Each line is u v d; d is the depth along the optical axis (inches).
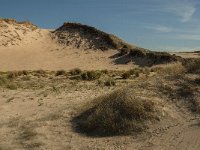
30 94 944.3
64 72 1996.8
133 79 1331.2
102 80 1312.7
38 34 4640.8
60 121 575.8
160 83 647.1
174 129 490.9
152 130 494.0
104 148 447.8
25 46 4207.7
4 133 524.7
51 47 4247.0
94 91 925.2
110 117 520.7
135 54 3265.3
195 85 631.8
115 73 1914.4
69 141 481.1
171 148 432.1
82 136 501.7
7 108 732.7
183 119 525.7
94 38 4274.1
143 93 605.3
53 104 735.7
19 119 611.5
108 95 612.1
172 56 2844.5
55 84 1230.9
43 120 591.5
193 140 450.9
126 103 534.3
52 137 498.3
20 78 1656.0
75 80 1422.2
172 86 630.5
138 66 2972.4
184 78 665.6
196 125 499.2
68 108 658.2
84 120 560.1
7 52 3944.4
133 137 482.9
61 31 4712.1
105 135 500.7
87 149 447.8
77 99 778.2
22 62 3624.5
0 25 4490.7
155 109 535.8
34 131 519.5
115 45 3966.5
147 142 458.9
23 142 477.1
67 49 4131.4
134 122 509.0
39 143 470.0
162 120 517.7
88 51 3969.0
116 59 3395.7
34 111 680.4
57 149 450.9
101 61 3484.3
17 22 4768.7
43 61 3661.4
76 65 3408.0
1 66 3447.3
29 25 4798.2
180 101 579.8
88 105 626.5
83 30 4549.7
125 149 439.2
